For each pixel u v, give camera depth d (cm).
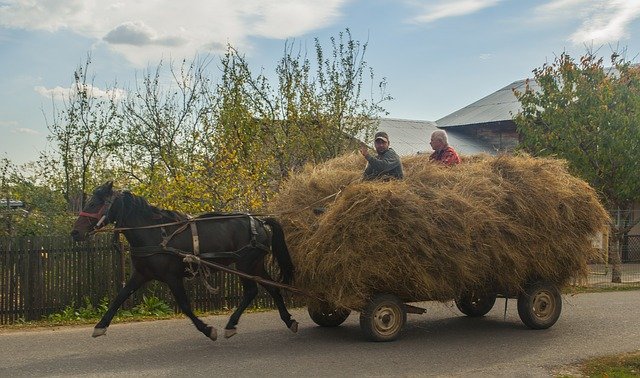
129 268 1262
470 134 3114
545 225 1016
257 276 975
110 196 916
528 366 840
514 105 3142
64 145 1827
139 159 1856
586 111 1833
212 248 945
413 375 791
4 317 1152
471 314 1216
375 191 909
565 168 1134
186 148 1766
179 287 928
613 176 1847
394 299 966
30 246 1173
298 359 859
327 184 1022
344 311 1030
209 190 1391
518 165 1052
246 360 851
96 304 1224
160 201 1355
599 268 2216
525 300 1065
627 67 1931
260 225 992
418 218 910
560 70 1923
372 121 1725
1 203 1602
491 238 963
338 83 1678
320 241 910
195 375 773
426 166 1027
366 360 858
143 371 790
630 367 838
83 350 906
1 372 783
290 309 1332
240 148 1566
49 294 1188
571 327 1107
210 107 1784
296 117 1631
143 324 1123
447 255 929
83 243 1216
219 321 1170
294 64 1669
